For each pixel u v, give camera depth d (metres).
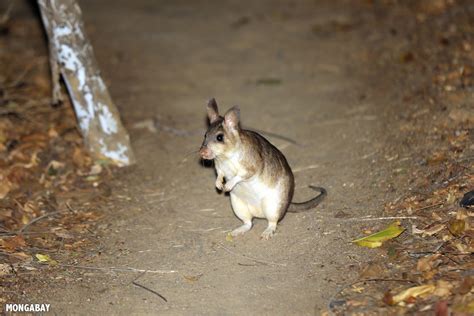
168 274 6.90
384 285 6.12
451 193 7.36
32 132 10.53
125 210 8.48
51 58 9.38
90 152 9.72
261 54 14.65
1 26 15.98
